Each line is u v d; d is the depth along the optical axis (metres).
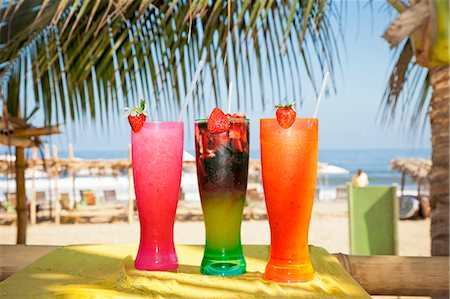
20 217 4.55
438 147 2.61
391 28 2.39
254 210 15.36
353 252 3.31
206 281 1.31
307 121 1.31
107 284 1.28
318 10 2.04
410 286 1.92
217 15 2.56
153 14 2.86
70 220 15.59
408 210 15.33
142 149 1.41
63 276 1.37
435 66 2.56
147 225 1.43
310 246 1.78
